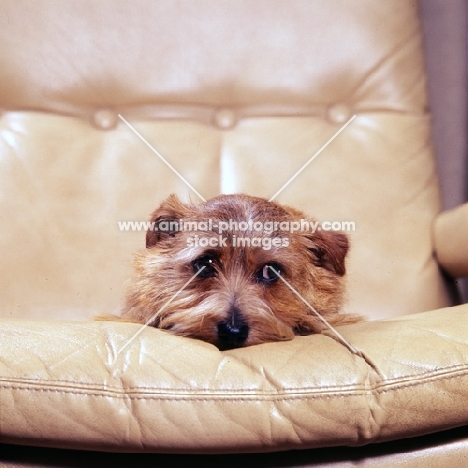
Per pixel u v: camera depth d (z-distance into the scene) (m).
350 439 1.15
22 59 1.93
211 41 2.02
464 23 2.56
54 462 1.20
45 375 1.10
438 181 2.05
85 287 1.84
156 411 1.10
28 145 1.90
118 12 1.99
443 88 2.59
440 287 1.92
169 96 2.00
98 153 1.95
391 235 1.95
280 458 1.22
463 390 1.16
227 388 1.12
